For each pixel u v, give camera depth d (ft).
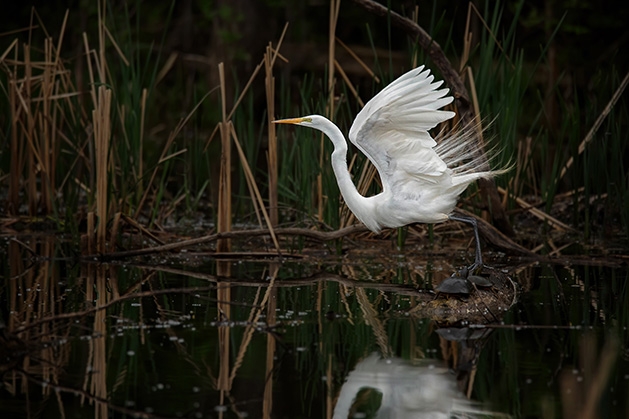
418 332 27.17
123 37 75.15
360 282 35.17
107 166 40.98
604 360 23.95
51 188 45.75
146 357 24.34
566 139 64.28
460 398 21.24
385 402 21.07
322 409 20.58
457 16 81.30
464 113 38.88
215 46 77.66
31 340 25.23
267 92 41.39
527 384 22.09
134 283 34.68
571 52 76.18
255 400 21.04
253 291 33.40
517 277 35.94
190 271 37.65
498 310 29.86
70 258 40.04
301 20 83.66
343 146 33.45
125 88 45.29
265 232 40.24
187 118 43.70
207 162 50.88
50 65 46.09
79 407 20.34
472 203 42.24
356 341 26.13
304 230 39.93
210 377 22.71
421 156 30.86
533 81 74.54
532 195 55.52
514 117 41.83
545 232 46.37
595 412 19.97
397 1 82.17
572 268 38.22
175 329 27.53
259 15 79.20
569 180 53.93
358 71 78.38
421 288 33.83
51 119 49.21
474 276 30.91
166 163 45.27
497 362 23.91
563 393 21.38
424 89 29.19
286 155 47.73
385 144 30.99
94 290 33.19
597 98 49.55
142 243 42.55
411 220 32.24
